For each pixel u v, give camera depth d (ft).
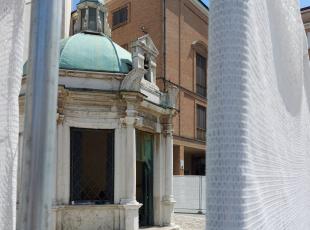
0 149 8.10
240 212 6.00
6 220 7.78
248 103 6.33
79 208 50.03
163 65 107.24
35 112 6.34
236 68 6.27
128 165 52.49
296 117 13.57
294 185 13.00
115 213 51.57
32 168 6.23
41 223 6.12
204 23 130.21
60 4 6.68
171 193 61.72
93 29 60.59
